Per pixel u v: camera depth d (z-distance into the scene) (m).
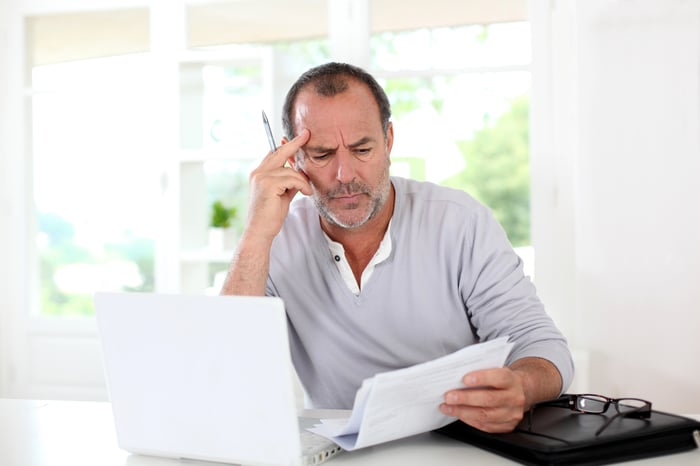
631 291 2.80
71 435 1.37
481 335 1.68
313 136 1.57
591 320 2.83
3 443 1.31
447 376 1.12
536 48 2.89
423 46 3.17
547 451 1.08
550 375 1.38
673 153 2.74
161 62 3.26
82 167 3.64
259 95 3.27
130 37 3.35
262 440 1.13
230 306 1.10
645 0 2.74
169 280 3.27
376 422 1.12
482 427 1.16
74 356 3.39
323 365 1.72
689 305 2.75
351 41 3.09
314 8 3.35
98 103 3.63
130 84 3.34
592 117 2.82
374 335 1.69
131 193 3.66
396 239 1.68
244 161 3.26
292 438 1.11
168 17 3.26
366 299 1.68
